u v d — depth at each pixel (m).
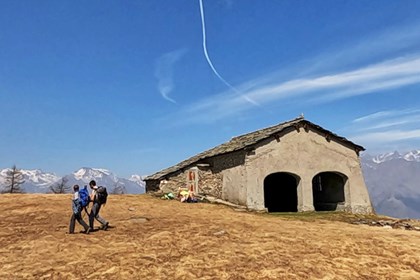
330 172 26.34
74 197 13.40
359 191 25.30
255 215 19.70
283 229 14.74
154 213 18.33
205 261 10.09
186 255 10.63
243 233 13.57
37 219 16.30
